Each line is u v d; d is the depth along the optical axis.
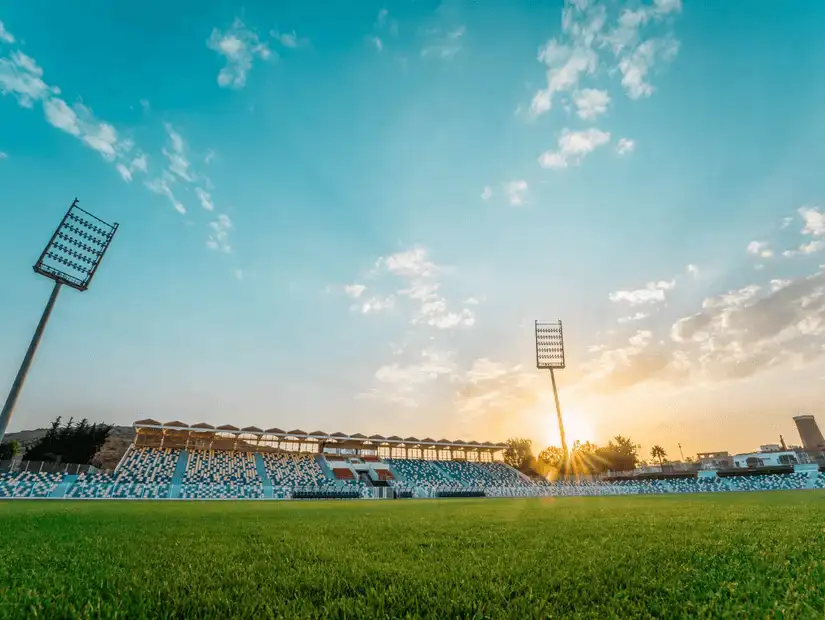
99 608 2.86
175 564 4.37
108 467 74.25
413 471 61.91
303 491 40.62
